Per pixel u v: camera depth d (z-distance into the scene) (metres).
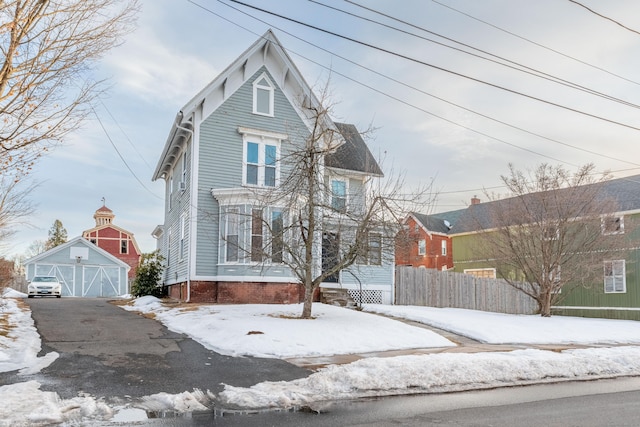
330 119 20.47
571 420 6.69
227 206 19.94
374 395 8.09
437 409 7.26
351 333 13.12
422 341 13.26
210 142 20.47
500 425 6.39
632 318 26.78
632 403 7.86
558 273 23.52
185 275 20.66
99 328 13.62
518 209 23.62
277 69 21.88
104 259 41.94
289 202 15.25
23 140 9.00
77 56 9.25
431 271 24.25
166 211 27.88
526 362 10.39
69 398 7.22
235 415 6.75
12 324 13.73
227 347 11.37
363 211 15.17
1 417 6.17
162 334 12.97
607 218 24.20
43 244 67.44
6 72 8.29
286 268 20.23
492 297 25.78
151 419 6.45
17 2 8.36
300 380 8.60
